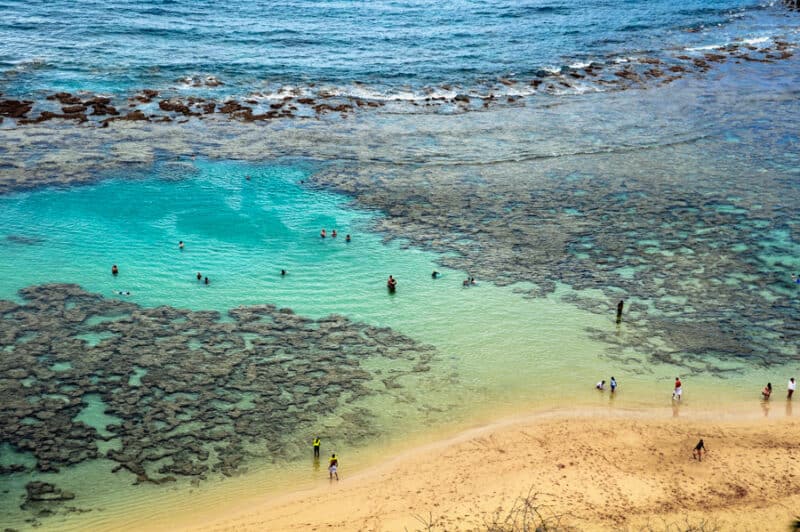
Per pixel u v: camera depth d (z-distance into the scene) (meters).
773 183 58.62
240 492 29.08
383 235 49.88
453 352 38.41
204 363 36.50
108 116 65.06
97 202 51.81
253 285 43.69
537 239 49.75
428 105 73.19
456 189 56.44
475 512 27.89
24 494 28.30
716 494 28.70
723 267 46.97
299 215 51.97
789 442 32.06
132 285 42.88
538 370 37.16
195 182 55.66
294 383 35.56
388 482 29.77
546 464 30.72
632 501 28.34
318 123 67.56
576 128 68.81
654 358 38.22
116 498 28.44
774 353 38.81
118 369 35.59
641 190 56.97
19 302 40.41
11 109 64.06
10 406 32.62
